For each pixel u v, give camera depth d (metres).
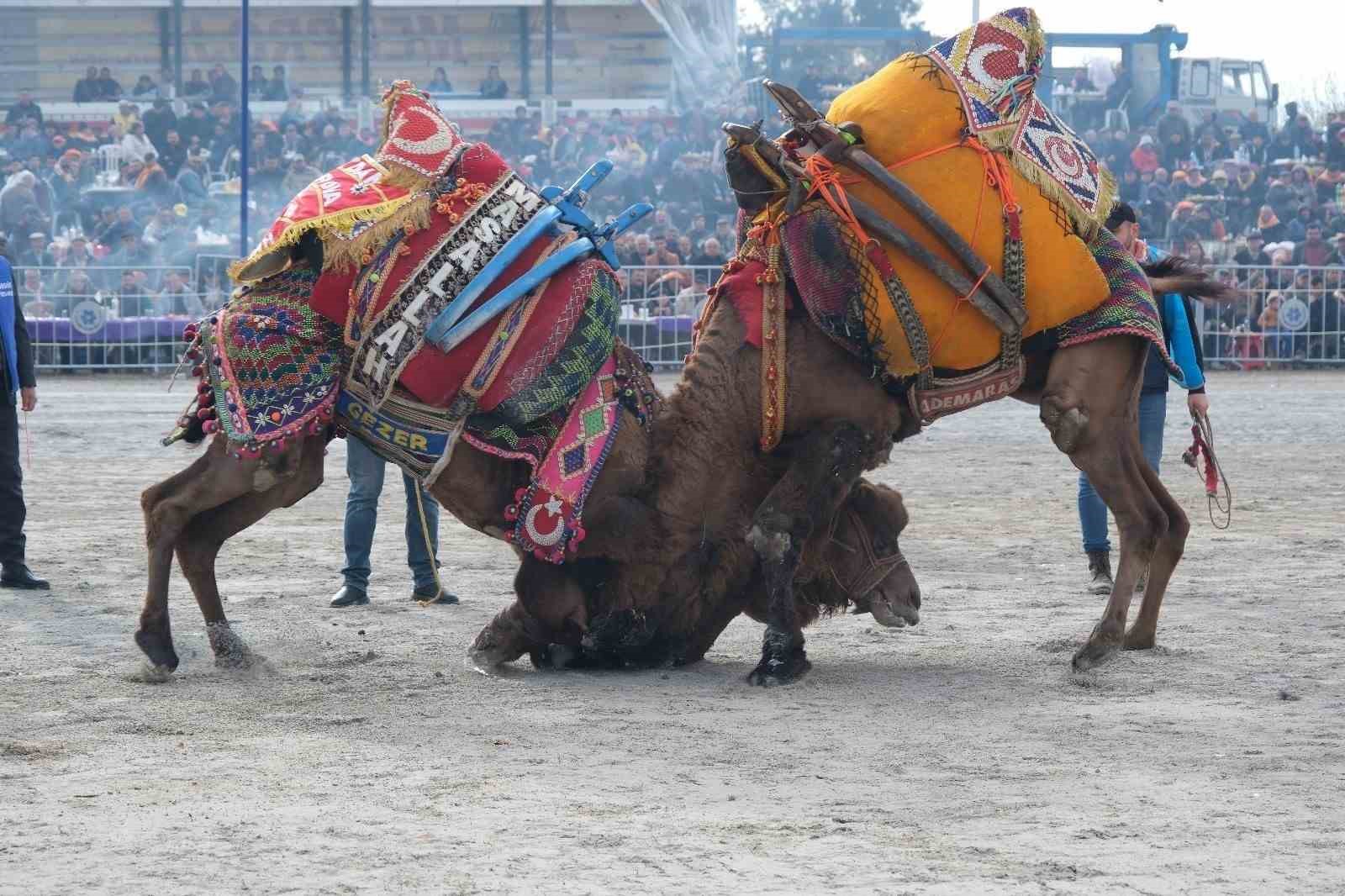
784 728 11.91
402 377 13.51
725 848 8.95
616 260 14.42
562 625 13.94
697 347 14.16
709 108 68.00
